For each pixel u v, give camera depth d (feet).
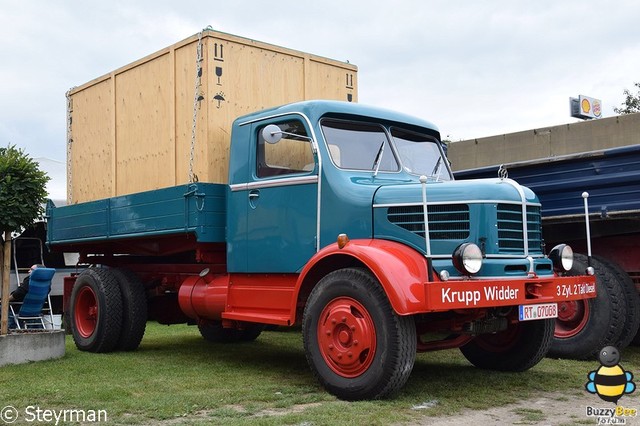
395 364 15.83
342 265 18.60
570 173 23.22
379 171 19.84
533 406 16.20
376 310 16.11
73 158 29.76
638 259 22.85
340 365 16.78
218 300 22.08
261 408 15.72
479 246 16.87
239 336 28.63
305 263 19.13
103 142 27.84
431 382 18.89
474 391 17.71
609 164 22.18
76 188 29.43
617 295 22.17
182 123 23.57
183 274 25.27
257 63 23.71
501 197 17.31
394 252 16.81
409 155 20.93
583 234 23.53
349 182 18.70
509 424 14.48
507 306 17.69
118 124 26.96
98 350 25.11
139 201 24.11
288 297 19.53
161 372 20.53
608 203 22.29
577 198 23.12
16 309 29.86
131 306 25.22
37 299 27.58
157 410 15.30
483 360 21.03
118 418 14.69
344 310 16.76
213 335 28.86
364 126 20.35
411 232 17.35
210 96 22.40
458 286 15.80
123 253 27.99
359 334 16.33
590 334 22.25
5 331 22.24
